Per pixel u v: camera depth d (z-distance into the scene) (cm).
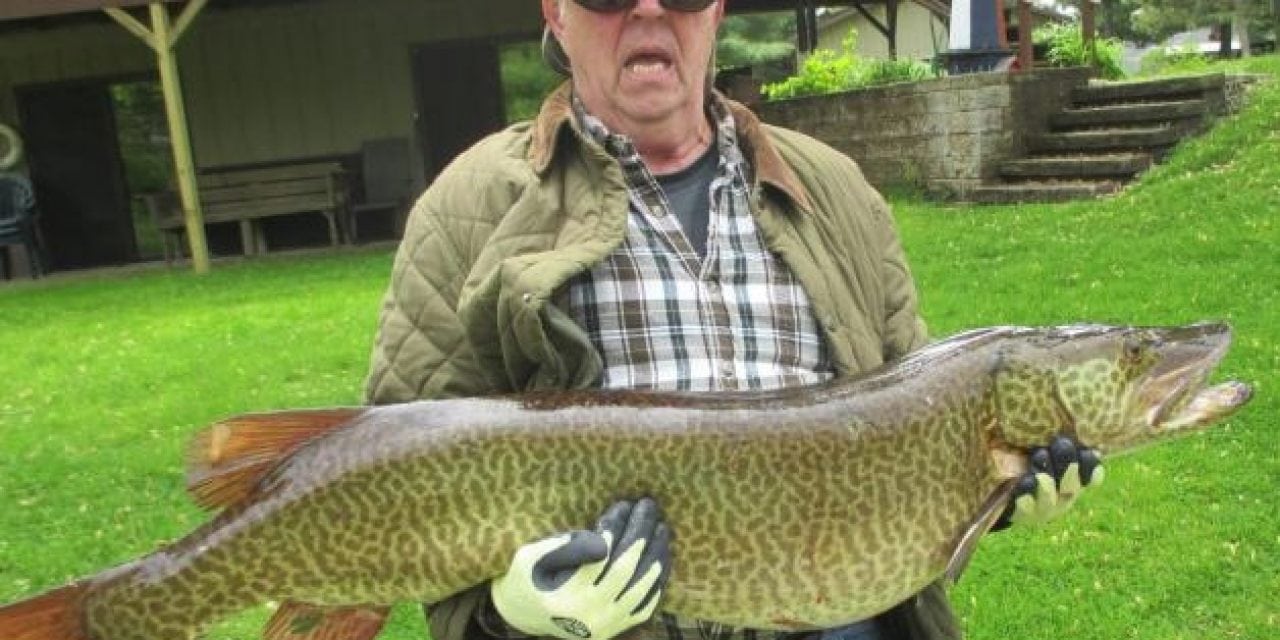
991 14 1447
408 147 1848
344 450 219
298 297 1180
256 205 1767
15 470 673
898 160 1370
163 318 1127
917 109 1334
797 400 228
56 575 543
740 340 242
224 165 1861
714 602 225
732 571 224
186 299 1257
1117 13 5978
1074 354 237
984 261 944
